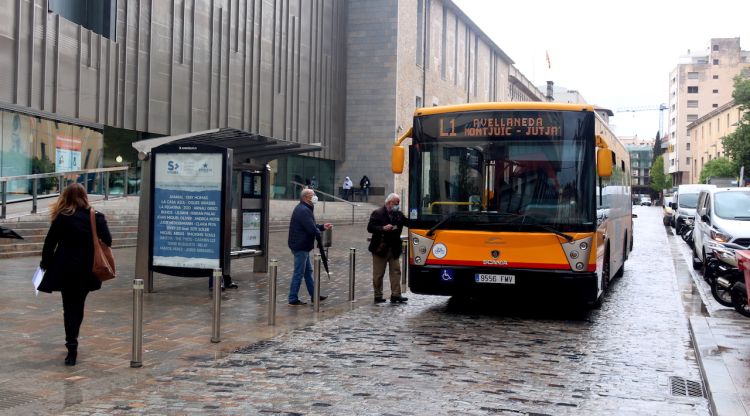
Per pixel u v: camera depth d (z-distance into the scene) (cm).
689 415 535
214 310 764
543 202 937
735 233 1380
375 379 624
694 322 910
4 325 812
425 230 976
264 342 775
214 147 1088
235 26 3200
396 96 4338
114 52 2477
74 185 650
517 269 935
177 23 2800
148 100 2645
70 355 647
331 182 4362
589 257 920
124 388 579
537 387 609
